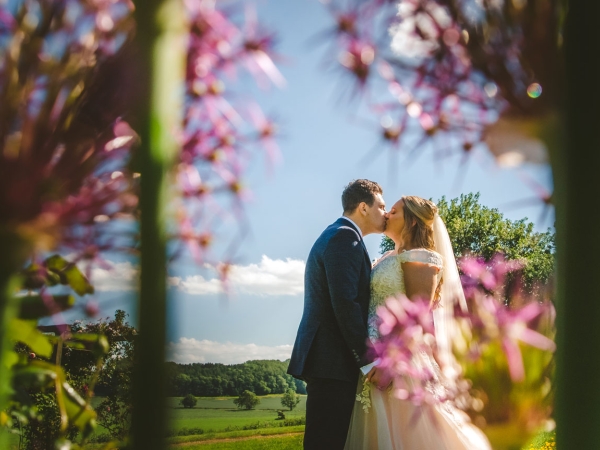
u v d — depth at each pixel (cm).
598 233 61
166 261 65
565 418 62
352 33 82
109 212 79
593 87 62
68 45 82
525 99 72
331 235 315
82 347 150
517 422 88
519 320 91
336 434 299
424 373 133
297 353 319
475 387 92
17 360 135
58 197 74
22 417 129
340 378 303
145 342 63
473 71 77
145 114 65
